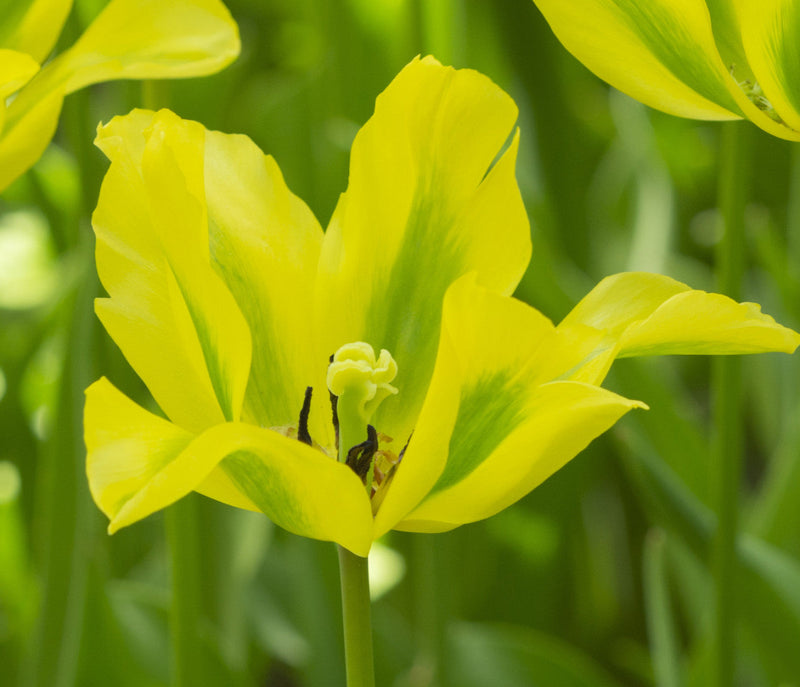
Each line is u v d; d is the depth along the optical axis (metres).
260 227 0.77
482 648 1.09
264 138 1.27
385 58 1.24
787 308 1.28
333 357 0.77
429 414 0.73
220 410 0.74
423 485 0.73
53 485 0.96
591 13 0.80
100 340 1.01
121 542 1.27
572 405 0.73
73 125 0.95
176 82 1.27
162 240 0.74
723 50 0.83
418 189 0.77
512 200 0.77
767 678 1.06
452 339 0.73
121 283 0.75
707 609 1.11
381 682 1.17
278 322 0.77
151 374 0.75
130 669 1.02
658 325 0.73
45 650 0.96
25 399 1.29
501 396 0.74
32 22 0.82
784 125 0.81
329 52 1.26
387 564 1.26
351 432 0.76
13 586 1.28
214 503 1.20
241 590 1.18
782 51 0.80
